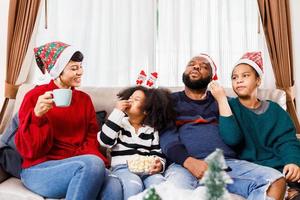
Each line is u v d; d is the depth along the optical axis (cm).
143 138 183
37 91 172
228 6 277
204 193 87
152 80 206
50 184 146
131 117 186
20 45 258
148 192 87
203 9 278
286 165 167
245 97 194
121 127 182
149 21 275
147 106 184
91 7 271
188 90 204
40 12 267
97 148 180
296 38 279
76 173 140
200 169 159
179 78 278
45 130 155
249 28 278
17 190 150
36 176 151
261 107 195
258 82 197
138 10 276
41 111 149
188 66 202
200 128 188
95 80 273
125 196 146
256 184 153
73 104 178
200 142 183
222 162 86
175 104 198
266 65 278
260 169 159
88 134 183
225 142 184
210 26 278
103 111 204
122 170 166
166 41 278
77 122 176
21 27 259
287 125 187
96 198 144
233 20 279
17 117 174
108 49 274
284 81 264
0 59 269
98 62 273
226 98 189
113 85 274
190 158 168
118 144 180
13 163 161
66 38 271
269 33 268
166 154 179
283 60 265
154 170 165
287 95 263
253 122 188
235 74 196
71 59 175
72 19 271
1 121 257
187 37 277
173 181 156
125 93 194
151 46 275
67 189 143
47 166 151
